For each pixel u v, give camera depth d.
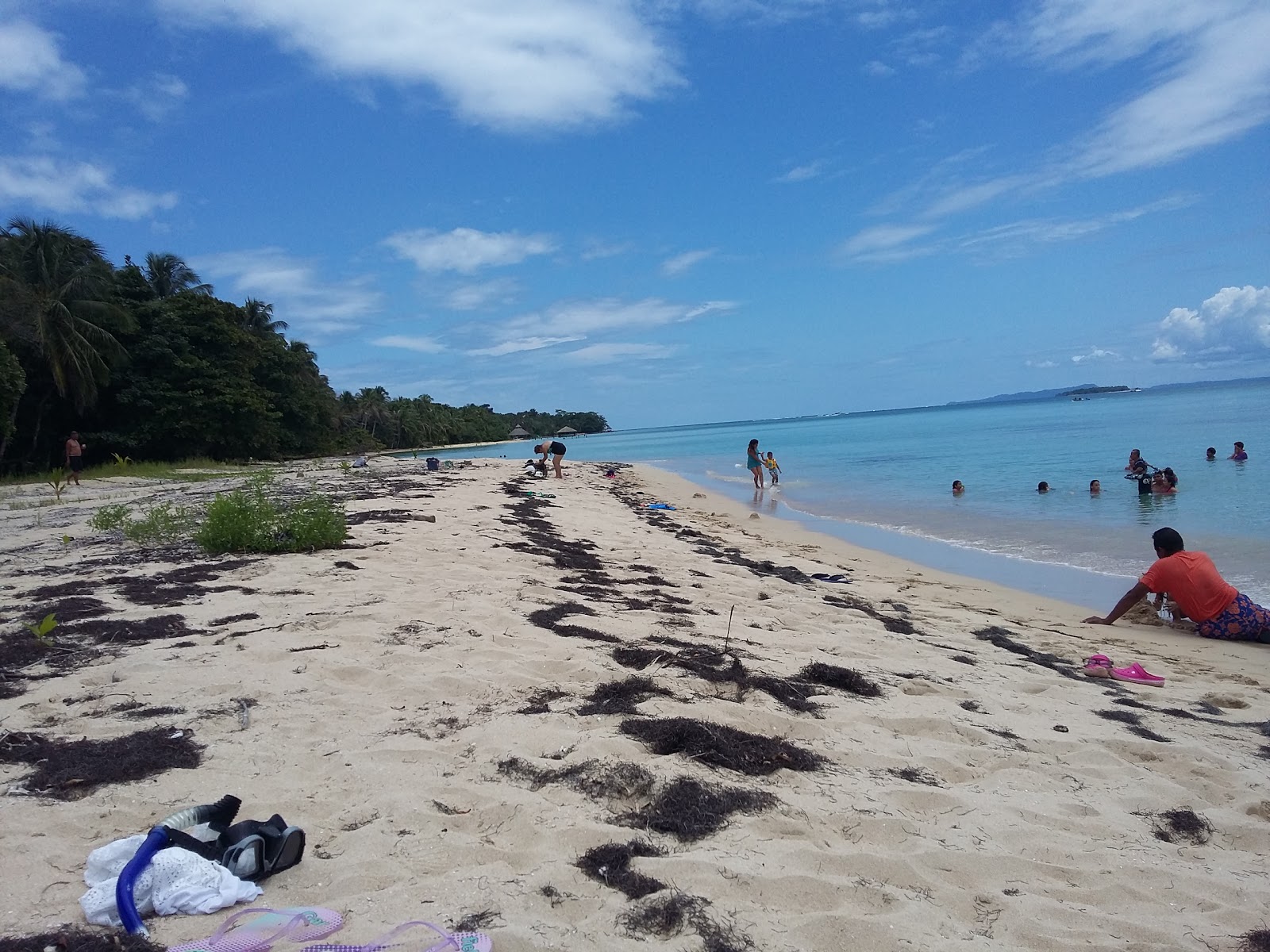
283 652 5.58
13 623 6.42
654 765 3.91
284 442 54.69
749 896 2.91
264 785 3.61
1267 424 40.50
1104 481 22.27
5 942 2.34
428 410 114.44
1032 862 3.38
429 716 4.54
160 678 5.02
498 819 3.40
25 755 3.79
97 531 12.96
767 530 17.70
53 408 38.84
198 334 43.91
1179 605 8.69
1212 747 5.02
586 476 32.75
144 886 2.59
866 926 2.77
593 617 7.08
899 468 32.06
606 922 2.68
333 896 2.74
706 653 6.13
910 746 4.62
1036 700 5.80
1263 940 2.88
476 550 10.70
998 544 14.59
